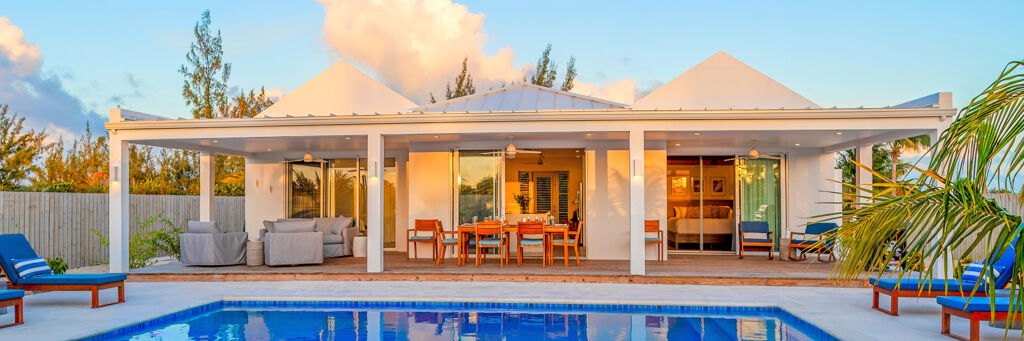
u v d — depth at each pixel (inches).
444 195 471.2
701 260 454.3
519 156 666.2
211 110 914.1
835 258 432.1
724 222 523.8
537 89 550.3
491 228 413.7
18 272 295.3
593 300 308.3
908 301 306.2
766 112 359.9
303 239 416.8
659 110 365.1
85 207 478.3
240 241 425.7
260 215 541.0
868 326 248.4
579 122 373.1
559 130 374.0
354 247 490.0
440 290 340.5
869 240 120.6
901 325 250.8
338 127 388.5
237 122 390.9
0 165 675.4
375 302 315.9
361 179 538.6
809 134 394.9
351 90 540.4
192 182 919.0
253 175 543.5
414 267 410.3
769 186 509.4
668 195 538.0
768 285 358.6
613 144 462.3
